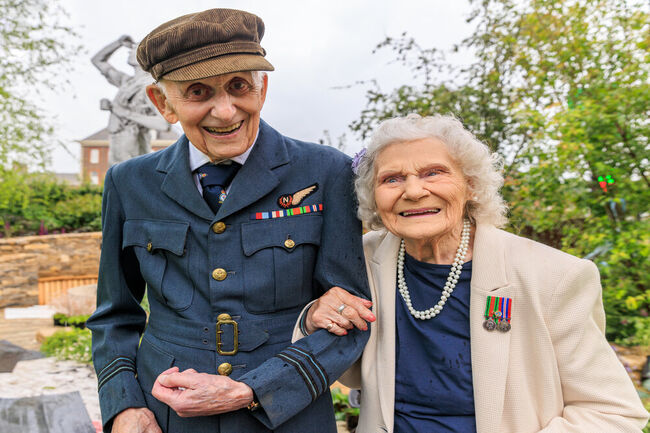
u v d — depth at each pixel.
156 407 1.24
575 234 3.73
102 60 9.58
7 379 4.13
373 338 1.36
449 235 1.29
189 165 1.31
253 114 1.18
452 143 1.21
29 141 8.57
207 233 1.25
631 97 3.22
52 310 7.69
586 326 1.15
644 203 3.34
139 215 1.35
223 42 1.12
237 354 1.21
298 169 1.34
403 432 1.27
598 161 3.38
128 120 9.73
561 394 1.18
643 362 3.25
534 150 3.60
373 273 1.41
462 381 1.21
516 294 1.20
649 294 3.15
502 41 4.46
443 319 1.26
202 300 1.25
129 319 1.45
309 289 1.32
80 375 4.26
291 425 1.23
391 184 1.23
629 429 1.09
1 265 7.95
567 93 3.79
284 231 1.27
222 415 1.17
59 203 10.00
